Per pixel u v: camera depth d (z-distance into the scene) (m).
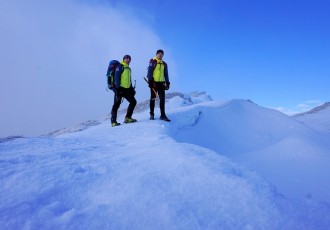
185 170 3.41
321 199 4.22
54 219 2.24
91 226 2.20
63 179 2.96
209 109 8.73
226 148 7.15
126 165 3.58
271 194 2.98
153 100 7.60
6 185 2.74
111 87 7.23
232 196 2.86
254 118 8.99
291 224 2.55
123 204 2.56
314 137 7.80
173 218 2.41
